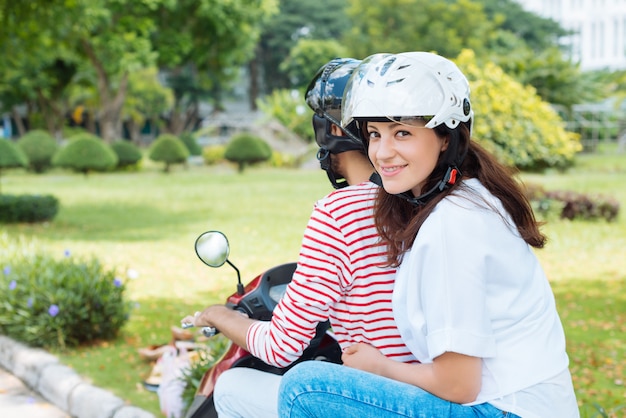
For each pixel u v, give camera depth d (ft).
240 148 83.56
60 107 140.67
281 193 58.44
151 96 147.95
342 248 6.27
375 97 5.68
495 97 57.82
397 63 5.73
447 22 136.77
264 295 7.43
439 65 5.73
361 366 6.09
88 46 98.37
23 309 16.20
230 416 6.94
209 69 127.65
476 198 5.74
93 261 17.66
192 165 95.55
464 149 5.86
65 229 38.06
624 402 13.14
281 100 102.12
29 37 42.73
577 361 15.72
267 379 6.88
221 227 39.22
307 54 163.53
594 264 28.14
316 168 88.58
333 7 179.32
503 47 153.99
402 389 5.74
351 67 6.84
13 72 113.60
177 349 14.85
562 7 199.82
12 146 78.84
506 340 5.65
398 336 6.24
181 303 21.50
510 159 58.44
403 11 136.67
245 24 105.81
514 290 5.70
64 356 15.67
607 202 39.52
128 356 15.75
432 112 5.60
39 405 13.74
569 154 64.64
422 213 5.78
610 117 110.93
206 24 105.19
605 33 196.03
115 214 45.14
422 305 5.67
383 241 6.16
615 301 22.07
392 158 5.78
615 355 16.29
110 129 106.11
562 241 33.09
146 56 94.53
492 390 5.57
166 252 31.12
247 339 6.68
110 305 16.70
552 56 88.79
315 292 6.26
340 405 5.85
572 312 20.68
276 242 34.30
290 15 176.04
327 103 6.77
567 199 39.73
